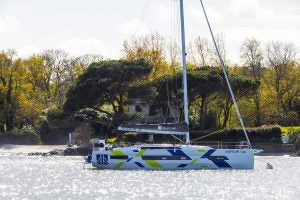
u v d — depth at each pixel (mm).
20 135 188375
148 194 85938
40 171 118625
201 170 113375
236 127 182500
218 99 186125
